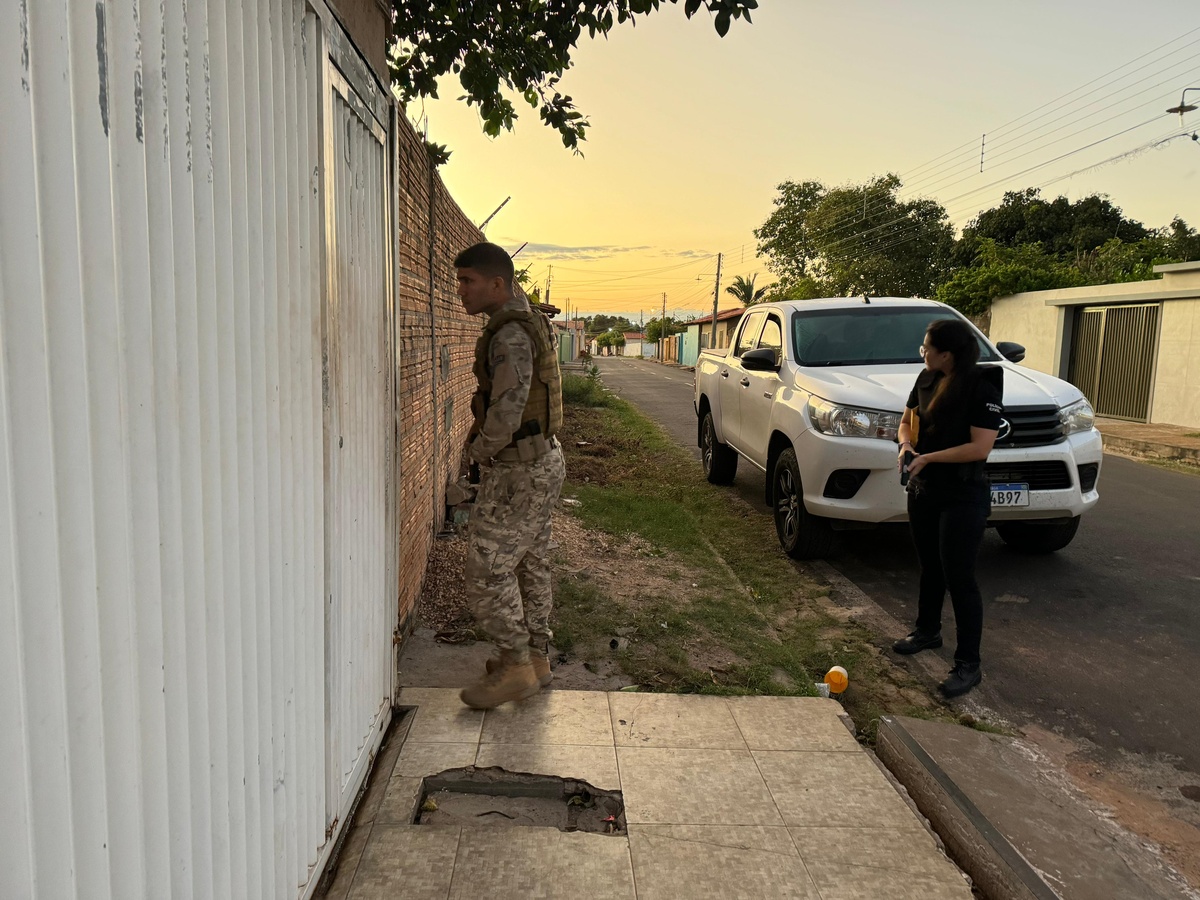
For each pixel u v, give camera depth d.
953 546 3.91
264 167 1.78
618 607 4.57
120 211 1.17
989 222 34.97
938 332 3.85
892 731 3.29
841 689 3.83
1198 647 4.60
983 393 3.78
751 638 4.30
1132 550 6.47
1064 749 3.51
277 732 1.90
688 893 2.35
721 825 2.67
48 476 1.01
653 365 54.78
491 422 3.04
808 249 41.47
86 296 1.09
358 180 2.68
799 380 6.15
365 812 2.67
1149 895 2.36
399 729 3.23
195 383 1.42
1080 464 5.47
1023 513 5.36
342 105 2.45
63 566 1.05
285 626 1.96
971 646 3.97
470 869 2.41
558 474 3.32
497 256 3.17
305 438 2.10
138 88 1.21
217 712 1.54
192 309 1.40
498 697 3.34
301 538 2.07
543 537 3.57
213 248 1.49
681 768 2.99
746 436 7.43
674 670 3.80
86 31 1.08
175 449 1.34
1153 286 15.30
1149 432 13.61
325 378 2.24
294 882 2.05
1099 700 3.96
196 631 1.44
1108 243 25.52
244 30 1.65
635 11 4.65
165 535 1.32
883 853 2.56
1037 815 2.73
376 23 3.04
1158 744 3.57
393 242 3.26
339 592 2.46
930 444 3.96
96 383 1.12
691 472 9.62
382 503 3.15
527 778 2.89
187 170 1.38
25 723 0.98
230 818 1.62
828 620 4.87
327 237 2.22
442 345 5.51
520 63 5.36
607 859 2.48
